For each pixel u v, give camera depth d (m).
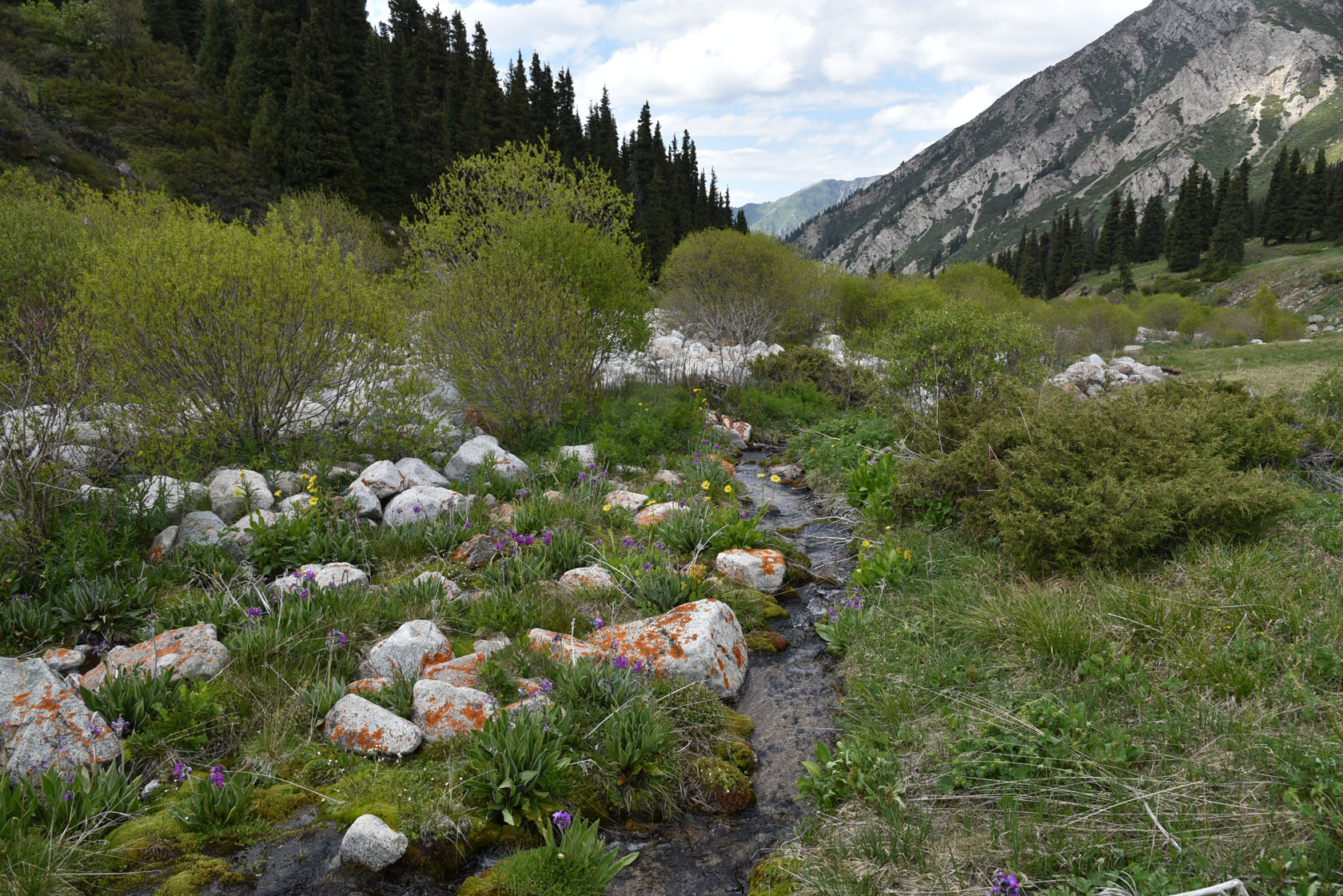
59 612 4.50
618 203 13.62
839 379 15.05
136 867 2.84
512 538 5.93
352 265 8.41
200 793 3.06
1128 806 2.91
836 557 6.90
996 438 6.71
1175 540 5.33
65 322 6.36
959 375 10.08
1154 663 3.89
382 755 3.49
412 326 10.24
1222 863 2.52
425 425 8.72
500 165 12.98
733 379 14.86
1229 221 84.31
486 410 10.42
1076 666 4.05
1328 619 3.84
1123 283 83.62
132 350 6.86
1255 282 73.12
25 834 2.83
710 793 3.54
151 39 43.72
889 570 5.86
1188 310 45.62
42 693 3.37
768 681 4.69
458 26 59.94
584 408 10.79
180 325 7.02
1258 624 4.00
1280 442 6.72
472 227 12.59
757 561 6.05
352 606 4.80
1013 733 3.45
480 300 9.81
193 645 4.11
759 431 12.71
